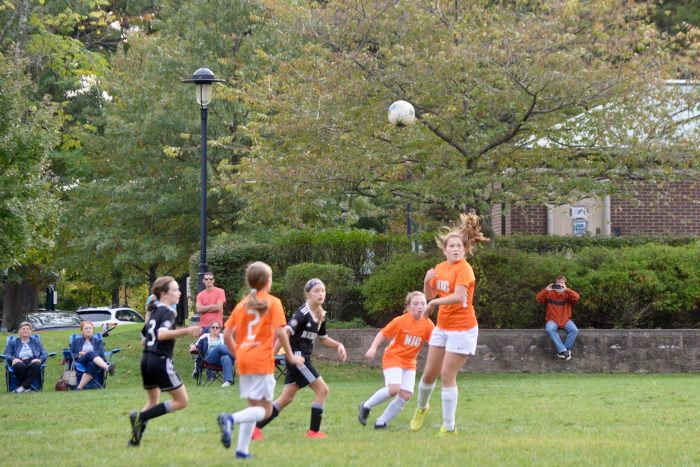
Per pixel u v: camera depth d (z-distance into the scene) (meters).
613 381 47.88
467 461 20.69
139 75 88.62
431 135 56.69
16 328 120.00
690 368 56.16
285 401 25.61
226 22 81.69
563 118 56.06
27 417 32.06
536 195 55.47
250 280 21.75
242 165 61.06
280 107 56.25
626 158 55.38
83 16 95.00
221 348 47.25
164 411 23.52
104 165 97.00
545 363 55.97
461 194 54.75
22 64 60.56
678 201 75.12
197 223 87.62
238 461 20.78
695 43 57.44
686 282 58.00
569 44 56.06
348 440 24.67
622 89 53.94
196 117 81.06
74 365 47.28
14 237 54.75
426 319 27.55
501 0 57.69
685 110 58.38
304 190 56.28
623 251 60.56
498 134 55.84
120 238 87.75
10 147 54.38
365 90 54.09
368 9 55.09
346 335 57.22
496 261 58.03
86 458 21.67
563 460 20.80
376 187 58.66
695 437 24.98
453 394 25.72
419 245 64.56
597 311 59.16
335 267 61.09
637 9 56.03
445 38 54.41
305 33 56.34
